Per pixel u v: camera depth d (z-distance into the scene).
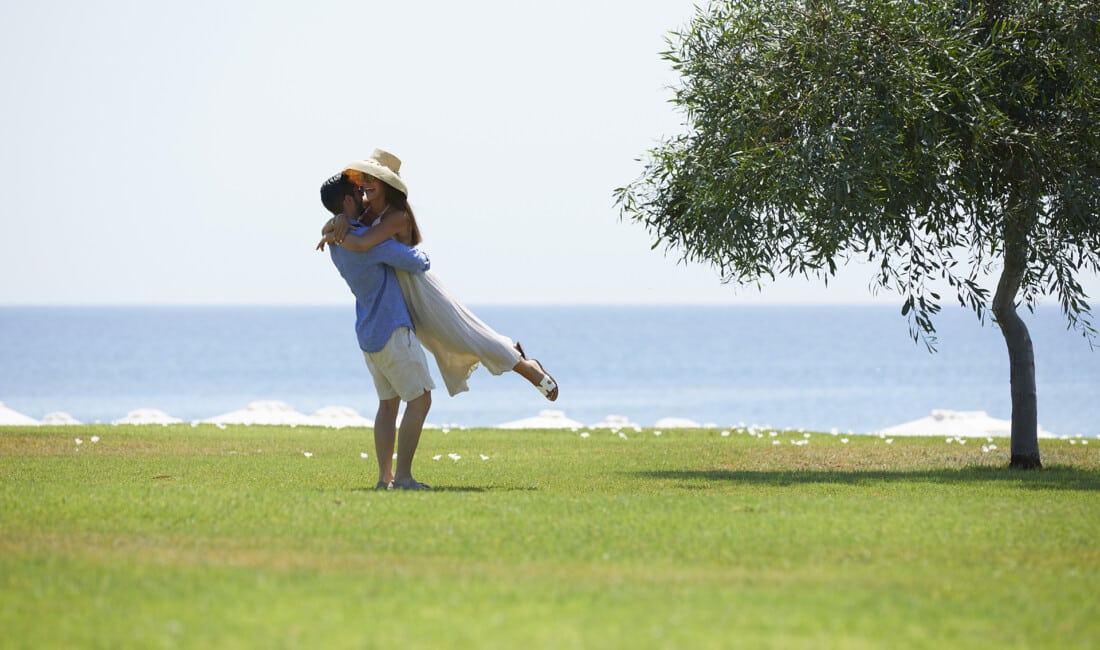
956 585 20.08
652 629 16.39
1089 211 42.75
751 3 42.94
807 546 23.88
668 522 26.64
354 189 35.22
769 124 41.22
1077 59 42.31
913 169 41.84
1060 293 43.03
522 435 62.06
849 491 34.81
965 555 23.12
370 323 34.75
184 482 36.69
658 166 44.41
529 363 37.00
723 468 44.91
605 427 71.81
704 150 42.31
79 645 15.54
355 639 15.77
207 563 21.12
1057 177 43.75
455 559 22.28
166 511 27.52
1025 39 43.78
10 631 16.19
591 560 22.38
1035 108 44.72
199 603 17.78
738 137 40.78
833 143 38.72
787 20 41.75
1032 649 16.00
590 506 29.23
